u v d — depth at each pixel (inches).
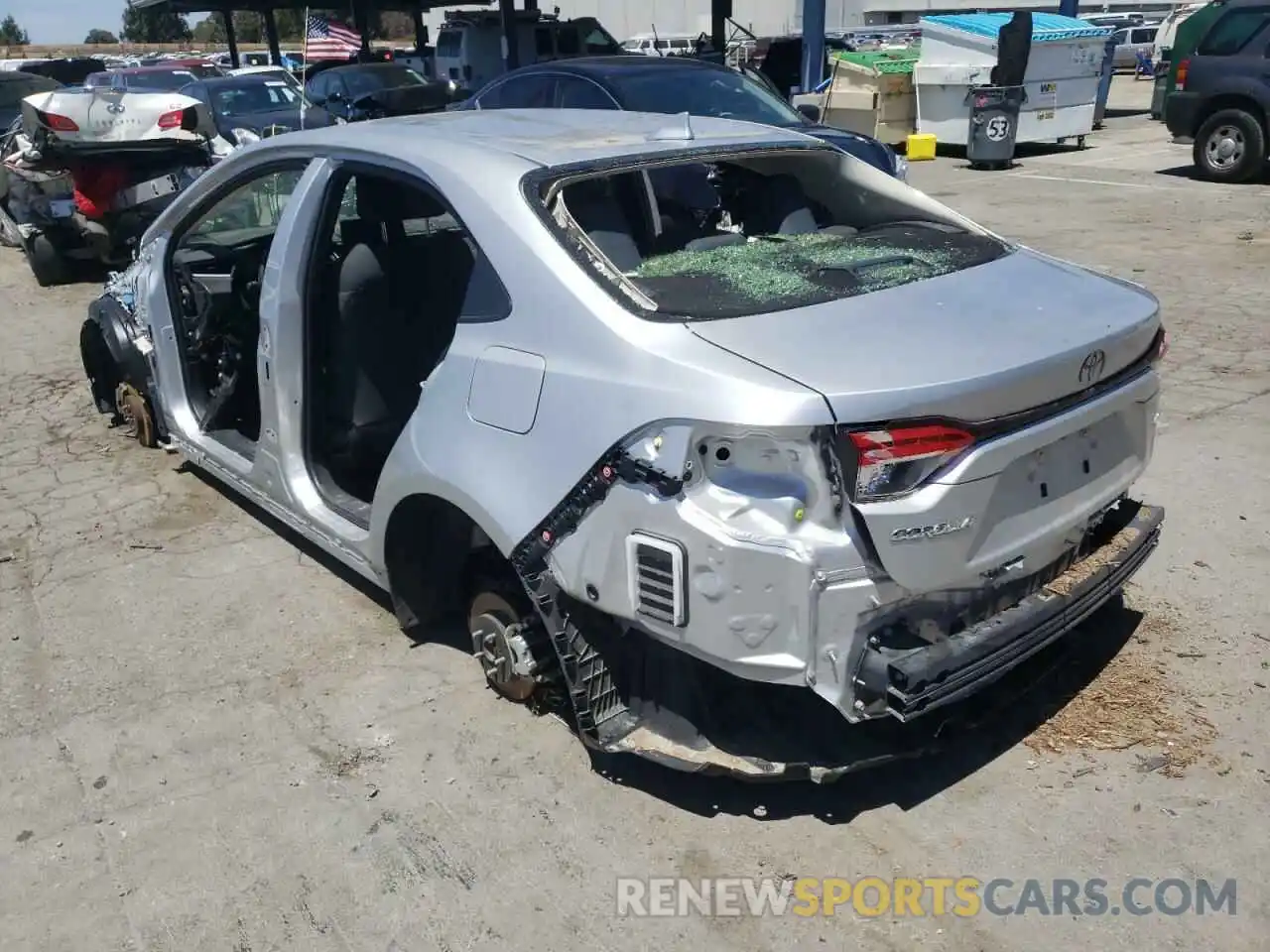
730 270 118.6
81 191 381.1
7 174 407.2
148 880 109.2
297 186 148.9
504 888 106.3
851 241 135.8
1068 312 112.2
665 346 99.6
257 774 124.2
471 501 114.5
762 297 109.6
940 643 99.7
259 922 103.4
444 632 152.6
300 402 153.6
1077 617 111.2
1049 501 106.8
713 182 148.5
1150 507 128.0
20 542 186.9
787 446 92.1
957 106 633.0
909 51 722.8
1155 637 142.3
